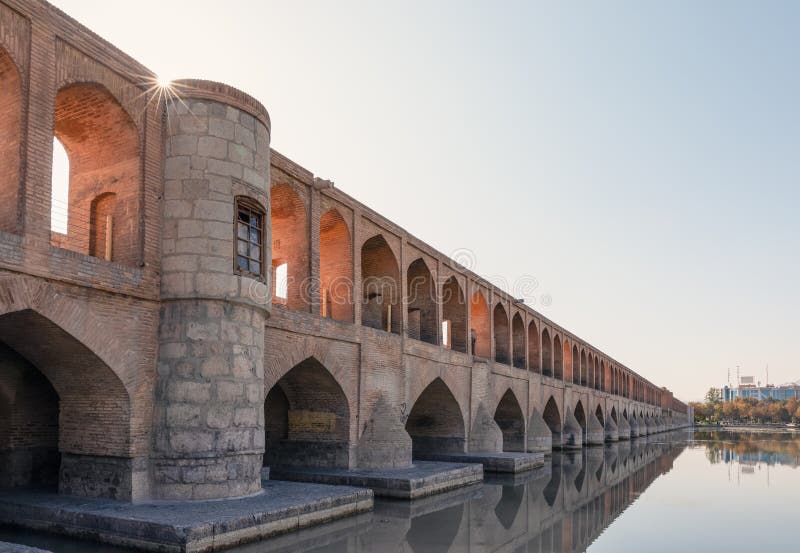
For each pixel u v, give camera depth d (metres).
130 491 9.56
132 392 9.70
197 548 8.05
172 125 10.55
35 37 8.74
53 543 8.61
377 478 13.84
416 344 18.23
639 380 63.34
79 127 10.52
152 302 10.11
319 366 14.19
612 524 12.02
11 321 8.88
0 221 8.52
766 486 18.17
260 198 11.06
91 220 10.61
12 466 10.93
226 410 10.05
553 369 32.16
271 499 10.16
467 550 9.55
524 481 18.08
